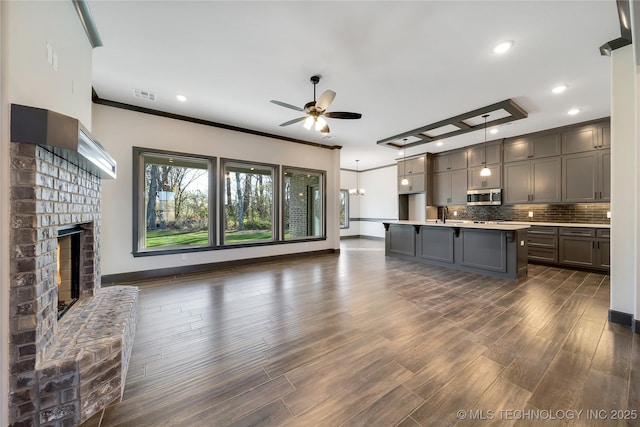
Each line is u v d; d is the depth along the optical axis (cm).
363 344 216
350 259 582
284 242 573
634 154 238
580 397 153
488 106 403
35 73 147
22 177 131
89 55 239
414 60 280
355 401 152
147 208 425
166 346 213
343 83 331
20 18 134
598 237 446
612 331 235
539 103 394
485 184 613
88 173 218
